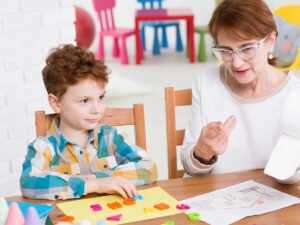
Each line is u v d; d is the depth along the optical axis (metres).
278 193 1.28
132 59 5.76
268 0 5.43
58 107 1.42
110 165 1.46
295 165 1.25
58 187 1.29
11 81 2.09
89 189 1.29
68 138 1.45
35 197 1.30
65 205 1.25
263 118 1.52
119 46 6.32
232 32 1.33
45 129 1.50
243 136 1.54
